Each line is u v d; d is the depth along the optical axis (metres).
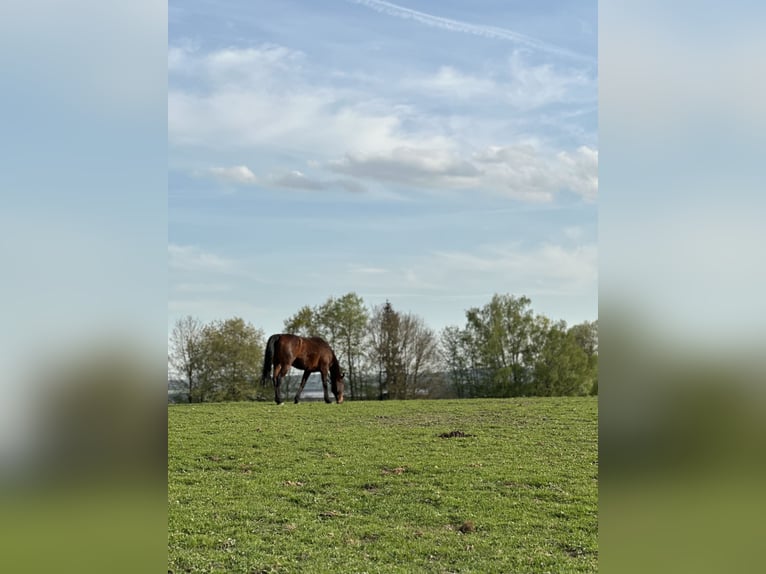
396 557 13.16
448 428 27.03
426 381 59.25
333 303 59.44
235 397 52.28
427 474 19.42
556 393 59.44
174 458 21.33
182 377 52.06
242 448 22.80
